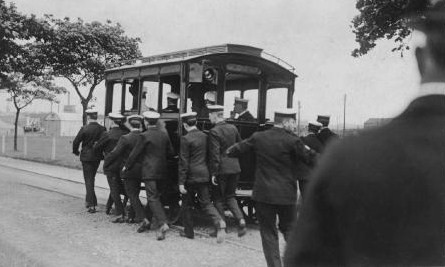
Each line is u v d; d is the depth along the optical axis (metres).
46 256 7.07
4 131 91.44
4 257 6.49
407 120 1.09
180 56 10.74
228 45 10.13
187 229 8.74
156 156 8.91
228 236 8.98
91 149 11.11
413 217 1.01
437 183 1.01
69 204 12.05
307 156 6.25
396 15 10.75
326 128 9.27
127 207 11.82
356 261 1.07
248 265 6.97
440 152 1.03
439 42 1.04
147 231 9.30
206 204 8.59
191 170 8.59
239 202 10.04
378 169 1.05
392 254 1.03
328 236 1.14
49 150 35.06
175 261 7.14
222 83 10.04
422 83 1.08
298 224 1.21
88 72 26.64
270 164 6.21
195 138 8.66
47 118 83.50
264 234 6.24
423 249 1.01
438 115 1.06
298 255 1.18
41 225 9.39
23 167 21.81
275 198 6.09
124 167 9.20
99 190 15.55
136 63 11.76
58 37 25.12
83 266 6.67
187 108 9.73
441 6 1.04
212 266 6.91
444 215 1.01
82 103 26.56
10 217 10.04
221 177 8.73
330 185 1.11
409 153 1.04
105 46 26.47
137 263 6.98
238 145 6.47
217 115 8.80
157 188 9.23
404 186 1.02
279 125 6.32
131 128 9.86
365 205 1.05
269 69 10.62
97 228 9.40
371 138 1.10
